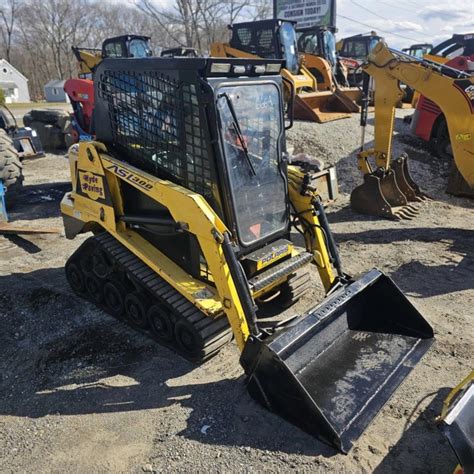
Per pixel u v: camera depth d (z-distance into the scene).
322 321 3.60
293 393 3.26
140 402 3.76
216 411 3.62
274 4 21.23
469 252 6.47
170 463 3.18
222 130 3.65
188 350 4.17
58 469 3.17
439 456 3.17
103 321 4.92
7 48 66.50
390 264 6.15
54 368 4.21
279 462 3.15
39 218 8.16
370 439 3.31
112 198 4.50
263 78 4.01
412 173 10.01
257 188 4.08
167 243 4.34
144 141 4.21
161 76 3.82
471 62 11.63
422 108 11.04
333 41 15.45
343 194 9.19
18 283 5.73
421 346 3.98
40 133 14.01
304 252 4.55
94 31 59.53
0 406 3.79
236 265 3.53
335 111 13.34
